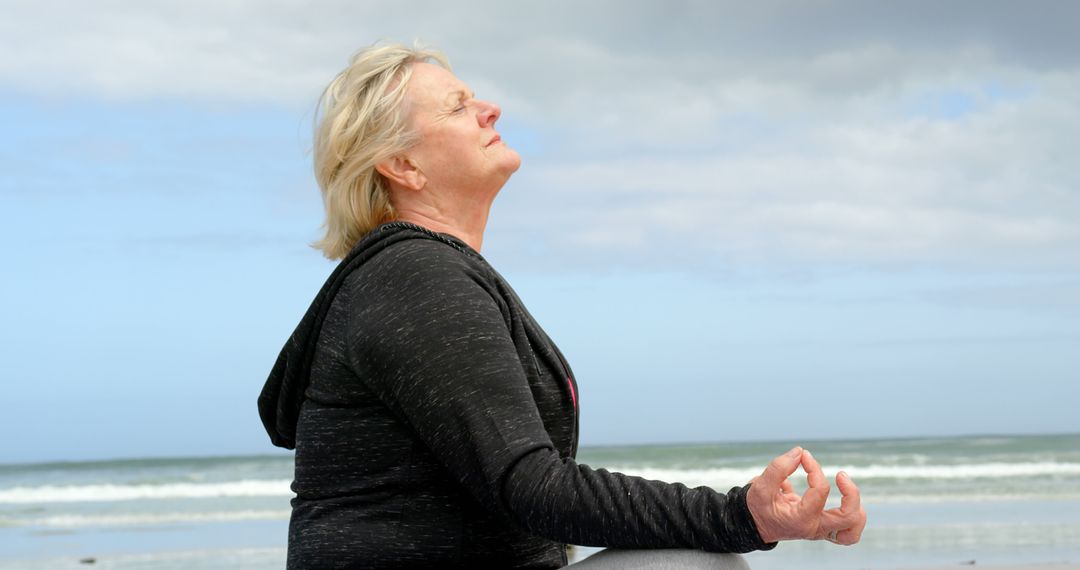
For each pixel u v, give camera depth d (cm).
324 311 210
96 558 972
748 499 182
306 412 211
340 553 200
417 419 191
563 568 206
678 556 188
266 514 1594
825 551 840
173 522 1473
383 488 201
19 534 1344
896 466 2517
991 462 2619
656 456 3042
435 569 200
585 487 184
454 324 192
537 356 214
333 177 231
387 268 201
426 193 228
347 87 228
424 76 227
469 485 189
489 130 230
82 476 2762
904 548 870
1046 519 1177
